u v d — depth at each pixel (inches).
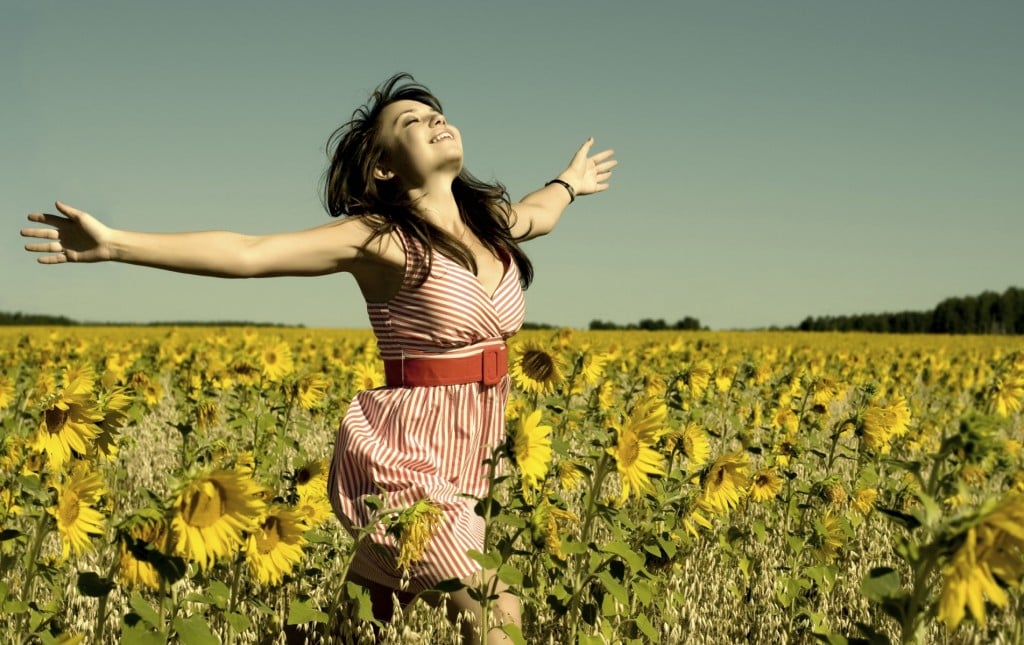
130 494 226.5
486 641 120.2
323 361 478.9
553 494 145.6
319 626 139.3
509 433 111.2
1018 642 113.7
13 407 272.8
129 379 310.7
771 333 1856.5
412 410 130.3
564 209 175.5
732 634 155.2
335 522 181.6
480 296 131.6
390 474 126.5
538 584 139.4
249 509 87.5
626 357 509.7
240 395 302.4
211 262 113.0
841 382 250.7
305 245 121.3
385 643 125.6
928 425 309.3
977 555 72.9
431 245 130.3
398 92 143.8
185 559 95.8
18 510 136.7
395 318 132.3
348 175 141.7
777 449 209.5
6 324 2733.8
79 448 113.0
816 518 185.5
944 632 138.9
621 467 114.1
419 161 136.8
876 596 83.0
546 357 169.9
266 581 110.0
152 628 91.9
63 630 119.3
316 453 278.5
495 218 146.2
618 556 127.5
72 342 639.8
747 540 194.9
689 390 240.7
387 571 128.0
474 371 132.5
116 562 97.7
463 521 125.3
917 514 76.9
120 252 107.0
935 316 2733.8
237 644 135.3
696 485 155.1
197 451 153.4
